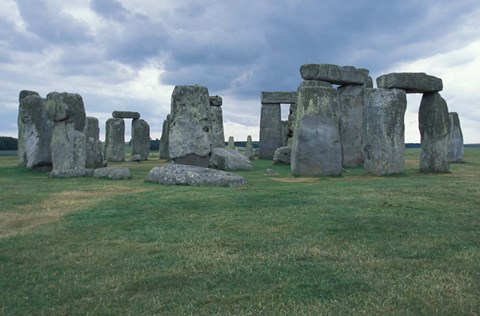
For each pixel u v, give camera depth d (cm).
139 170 1983
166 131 3244
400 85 1602
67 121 1588
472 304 416
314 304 419
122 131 3128
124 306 421
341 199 969
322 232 679
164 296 441
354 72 2183
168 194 1048
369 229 695
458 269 509
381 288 456
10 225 757
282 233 676
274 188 1170
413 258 550
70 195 1078
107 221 764
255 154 3569
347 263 532
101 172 1491
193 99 1742
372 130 1590
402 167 1600
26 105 1797
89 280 487
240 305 419
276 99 3083
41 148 1778
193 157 1720
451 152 2409
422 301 423
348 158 2189
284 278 485
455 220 757
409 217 781
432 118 1717
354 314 397
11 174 1670
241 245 613
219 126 3033
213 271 509
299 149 1566
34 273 511
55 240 648
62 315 405
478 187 1152
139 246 613
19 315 404
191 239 646
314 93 1559
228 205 902
